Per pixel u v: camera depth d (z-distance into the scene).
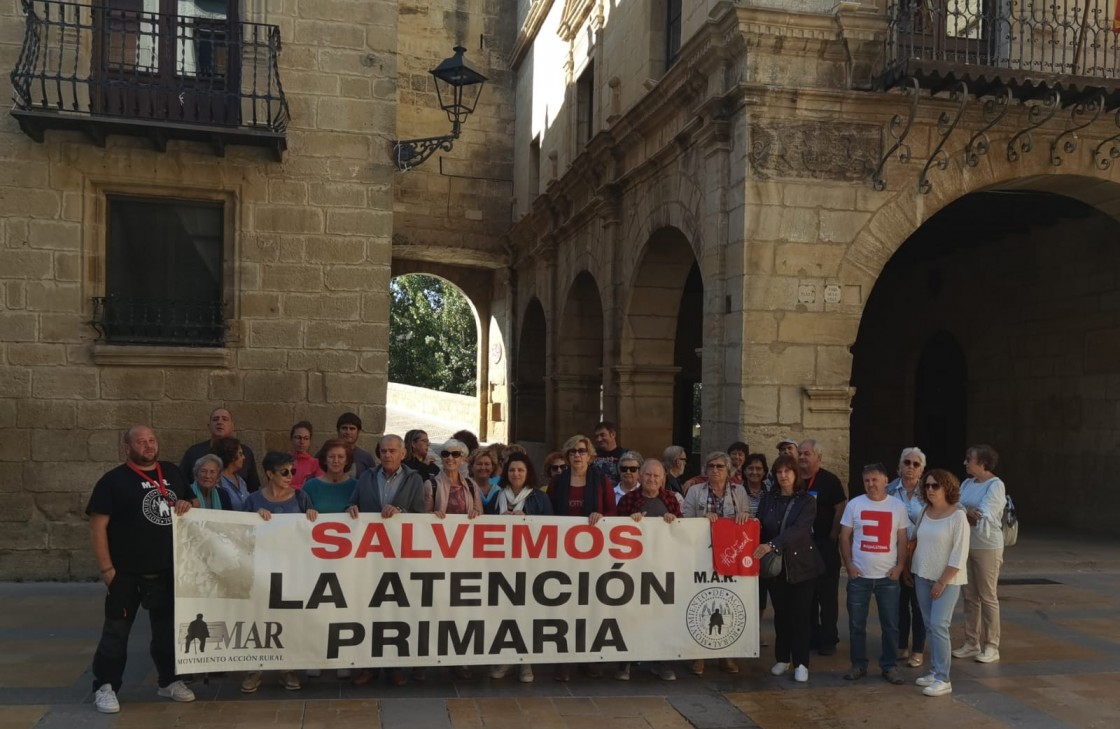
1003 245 16.36
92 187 9.83
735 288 10.52
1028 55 11.09
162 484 6.02
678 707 6.18
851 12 10.29
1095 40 10.21
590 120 17.98
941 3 10.78
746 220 10.28
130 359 9.81
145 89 9.78
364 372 10.38
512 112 24.45
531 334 23.39
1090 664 7.34
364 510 6.50
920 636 7.21
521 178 23.22
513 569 6.49
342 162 10.37
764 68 10.37
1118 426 13.70
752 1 10.44
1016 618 8.82
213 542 6.04
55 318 9.70
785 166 10.38
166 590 6.04
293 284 10.23
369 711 5.91
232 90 10.07
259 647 6.10
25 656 6.94
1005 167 10.91
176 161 9.95
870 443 19.80
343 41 10.38
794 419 10.32
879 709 6.23
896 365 19.41
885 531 6.79
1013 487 16.08
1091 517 14.20
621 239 15.06
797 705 6.28
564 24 18.19
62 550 9.70
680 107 12.27
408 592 6.34
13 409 9.62
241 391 10.09
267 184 10.17
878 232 10.60
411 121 23.59
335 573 6.23
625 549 6.63
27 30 9.30
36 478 9.66
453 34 24.00
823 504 7.47
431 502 6.62
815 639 7.61
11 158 9.59
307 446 7.68
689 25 12.11
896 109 10.64
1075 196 11.84
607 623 6.59
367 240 10.43
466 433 8.43
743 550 6.76
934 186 10.75
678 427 22.00
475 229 24.20
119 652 5.81
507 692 6.40
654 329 14.48
